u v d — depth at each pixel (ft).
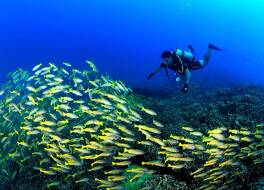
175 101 42.24
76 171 24.56
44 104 27.07
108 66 108.17
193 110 34.76
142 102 36.86
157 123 22.62
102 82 29.73
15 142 26.30
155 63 117.70
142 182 23.29
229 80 67.26
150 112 23.45
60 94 29.14
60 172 25.08
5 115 25.48
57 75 27.94
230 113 34.35
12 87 28.09
